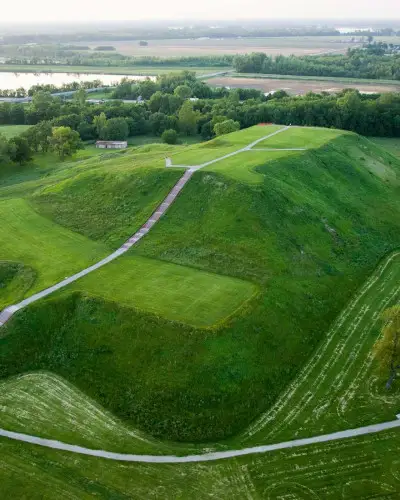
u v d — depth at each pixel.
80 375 45.03
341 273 60.44
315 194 74.25
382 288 59.19
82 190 75.44
